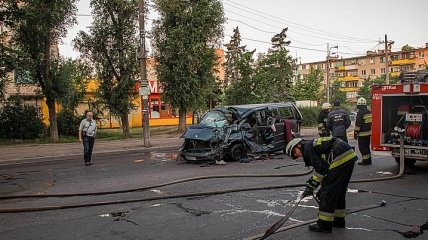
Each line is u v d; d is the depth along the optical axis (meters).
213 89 27.98
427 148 9.71
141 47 18.33
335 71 95.75
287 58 36.19
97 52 23.83
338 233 5.35
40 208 6.87
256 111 13.27
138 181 9.49
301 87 57.28
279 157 13.25
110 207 7.01
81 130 12.72
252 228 5.64
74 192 8.35
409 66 84.44
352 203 6.96
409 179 9.23
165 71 24.97
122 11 23.45
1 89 22.81
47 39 21.44
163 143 20.06
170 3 24.91
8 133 23.25
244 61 30.33
